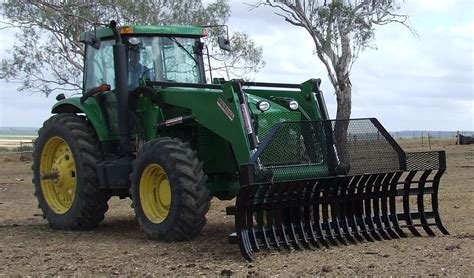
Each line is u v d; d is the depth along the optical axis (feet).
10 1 84.07
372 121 26.43
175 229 25.84
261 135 26.02
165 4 89.92
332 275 20.21
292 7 91.30
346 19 89.61
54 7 67.82
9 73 93.76
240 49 90.84
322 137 25.36
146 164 26.78
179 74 30.60
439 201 40.09
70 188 31.63
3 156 119.85
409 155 26.89
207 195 25.93
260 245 23.62
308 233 24.73
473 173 63.26
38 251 25.38
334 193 25.41
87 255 24.38
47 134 32.12
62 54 94.94
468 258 22.20
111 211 39.96
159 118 28.43
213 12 93.09
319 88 27.58
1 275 21.25
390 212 27.09
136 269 21.75
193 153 26.17
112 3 75.72
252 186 22.74
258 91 28.68
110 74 30.68
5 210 41.57
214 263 22.34
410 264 21.47
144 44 29.94
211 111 26.32
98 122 30.32
